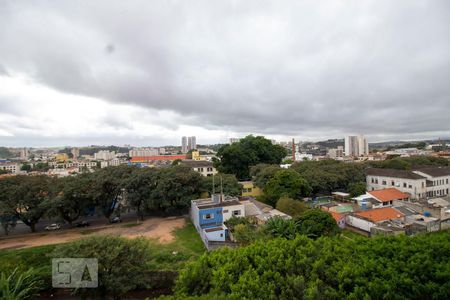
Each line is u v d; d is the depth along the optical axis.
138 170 40.25
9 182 33.00
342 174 48.97
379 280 9.95
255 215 31.48
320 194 49.50
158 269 20.02
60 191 34.12
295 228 23.38
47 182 35.03
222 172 59.47
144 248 17.77
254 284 9.84
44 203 31.89
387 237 13.79
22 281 15.91
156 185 37.72
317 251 12.36
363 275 10.48
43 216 33.78
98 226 35.44
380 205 37.38
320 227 23.75
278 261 11.50
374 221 27.70
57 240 30.42
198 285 11.66
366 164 57.75
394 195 39.97
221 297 9.07
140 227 34.19
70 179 35.91
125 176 38.59
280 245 13.19
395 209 31.75
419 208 32.59
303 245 13.36
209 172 72.06
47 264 21.66
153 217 39.12
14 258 22.97
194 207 33.81
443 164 65.25
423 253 11.30
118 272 15.92
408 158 68.44
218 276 11.16
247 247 13.73
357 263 11.31
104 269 15.66
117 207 41.28
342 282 10.21
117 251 15.95
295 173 40.41
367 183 51.50
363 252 12.44
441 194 46.47
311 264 11.30
